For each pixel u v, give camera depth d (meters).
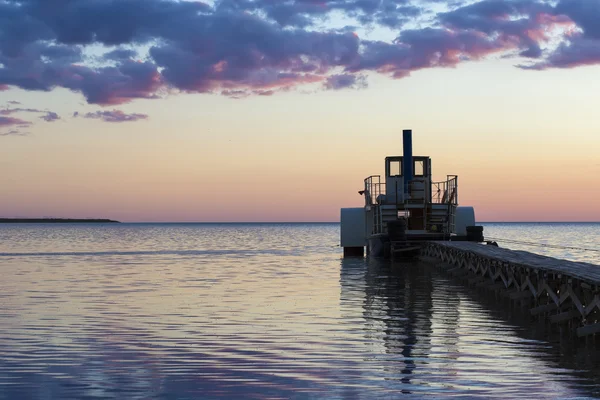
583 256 47.88
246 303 20.83
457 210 41.53
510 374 11.40
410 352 13.24
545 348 13.60
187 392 10.51
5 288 25.61
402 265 37.12
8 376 11.52
